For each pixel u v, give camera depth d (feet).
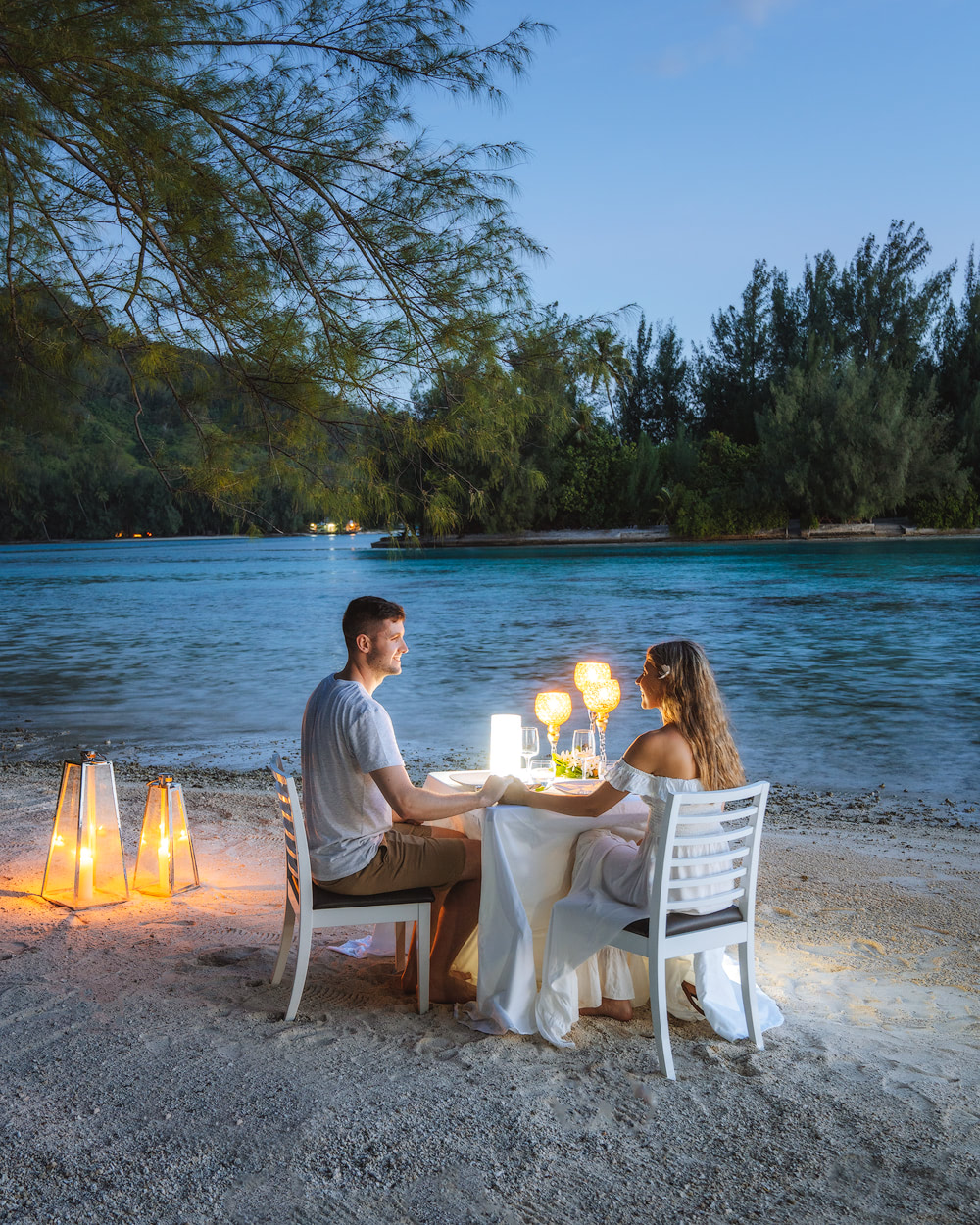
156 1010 11.92
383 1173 8.42
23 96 13.28
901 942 15.70
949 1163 8.62
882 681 47.19
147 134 13.65
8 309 14.98
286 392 14.66
